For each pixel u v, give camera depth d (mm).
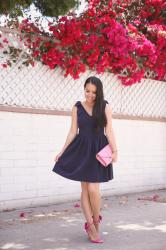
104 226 6207
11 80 7332
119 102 9031
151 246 5230
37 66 7691
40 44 7676
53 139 7871
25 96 7527
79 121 5383
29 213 7043
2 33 7207
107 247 5184
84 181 5262
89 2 8336
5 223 6355
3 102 7227
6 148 7223
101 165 5344
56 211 7230
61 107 8070
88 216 5410
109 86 8844
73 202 8062
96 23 8125
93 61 8117
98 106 5355
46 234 5758
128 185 9125
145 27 9320
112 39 8125
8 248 5117
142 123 9422
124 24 8828
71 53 7934
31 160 7555
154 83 9766
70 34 7727
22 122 7430
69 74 8164
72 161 5340
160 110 9898
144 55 8758
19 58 7422
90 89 5367
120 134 8992
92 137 5340
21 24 7469
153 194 9070
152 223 6410
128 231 5938
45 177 7754
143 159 9430
